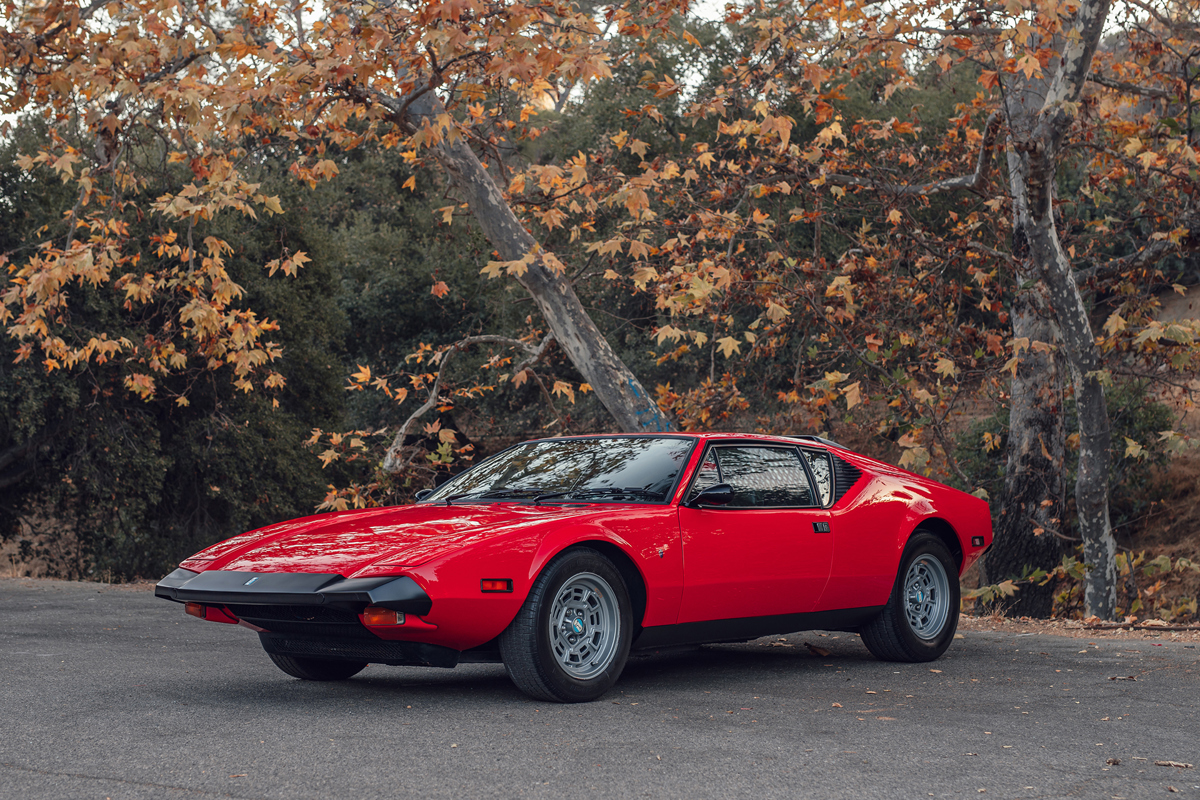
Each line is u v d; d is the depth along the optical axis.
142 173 16.31
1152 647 7.37
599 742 4.11
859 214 17.44
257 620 4.99
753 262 11.73
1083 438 11.31
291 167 10.68
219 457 19.36
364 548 4.84
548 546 4.87
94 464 18.59
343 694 5.29
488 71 8.17
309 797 3.28
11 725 4.38
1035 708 4.97
